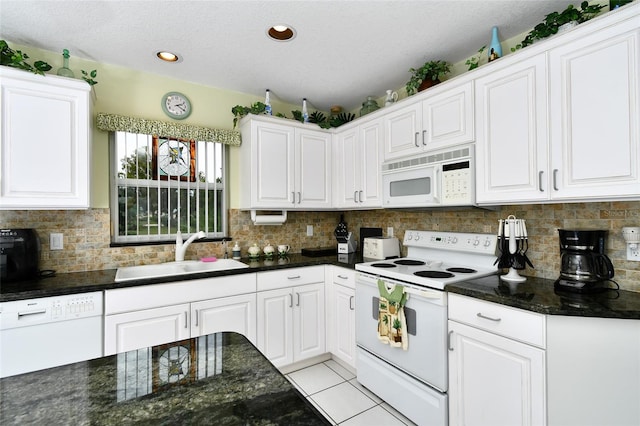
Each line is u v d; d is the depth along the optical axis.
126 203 2.36
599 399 1.25
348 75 2.51
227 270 2.17
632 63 1.26
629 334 1.23
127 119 2.28
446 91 2.00
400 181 2.30
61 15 1.73
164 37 1.96
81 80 1.89
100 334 1.76
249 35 1.95
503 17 1.78
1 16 1.72
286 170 2.78
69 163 1.85
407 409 1.85
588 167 1.38
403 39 2.00
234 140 2.75
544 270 1.82
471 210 2.21
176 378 0.77
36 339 1.61
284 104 3.11
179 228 2.57
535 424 1.33
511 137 1.66
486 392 1.50
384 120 2.47
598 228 1.61
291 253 3.12
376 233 3.02
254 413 0.63
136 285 1.86
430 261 2.39
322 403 2.07
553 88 1.50
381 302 1.98
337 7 1.69
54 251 2.09
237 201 2.84
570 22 1.50
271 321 2.36
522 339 1.37
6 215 1.95
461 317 1.61
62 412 0.63
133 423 0.59
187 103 2.60
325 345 2.62
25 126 1.74
